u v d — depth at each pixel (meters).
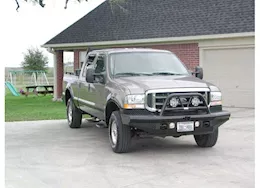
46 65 41.62
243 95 15.68
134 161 7.08
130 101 7.21
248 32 14.82
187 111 7.31
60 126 11.57
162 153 7.73
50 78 40.75
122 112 7.32
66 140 9.24
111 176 6.12
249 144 8.49
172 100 7.18
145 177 6.04
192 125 7.24
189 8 18.30
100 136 9.78
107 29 19.97
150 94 7.20
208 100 7.60
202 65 16.53
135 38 18.06
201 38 16.05
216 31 15.76
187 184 5.66
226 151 7.83
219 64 16.19
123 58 8.62
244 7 16.33
